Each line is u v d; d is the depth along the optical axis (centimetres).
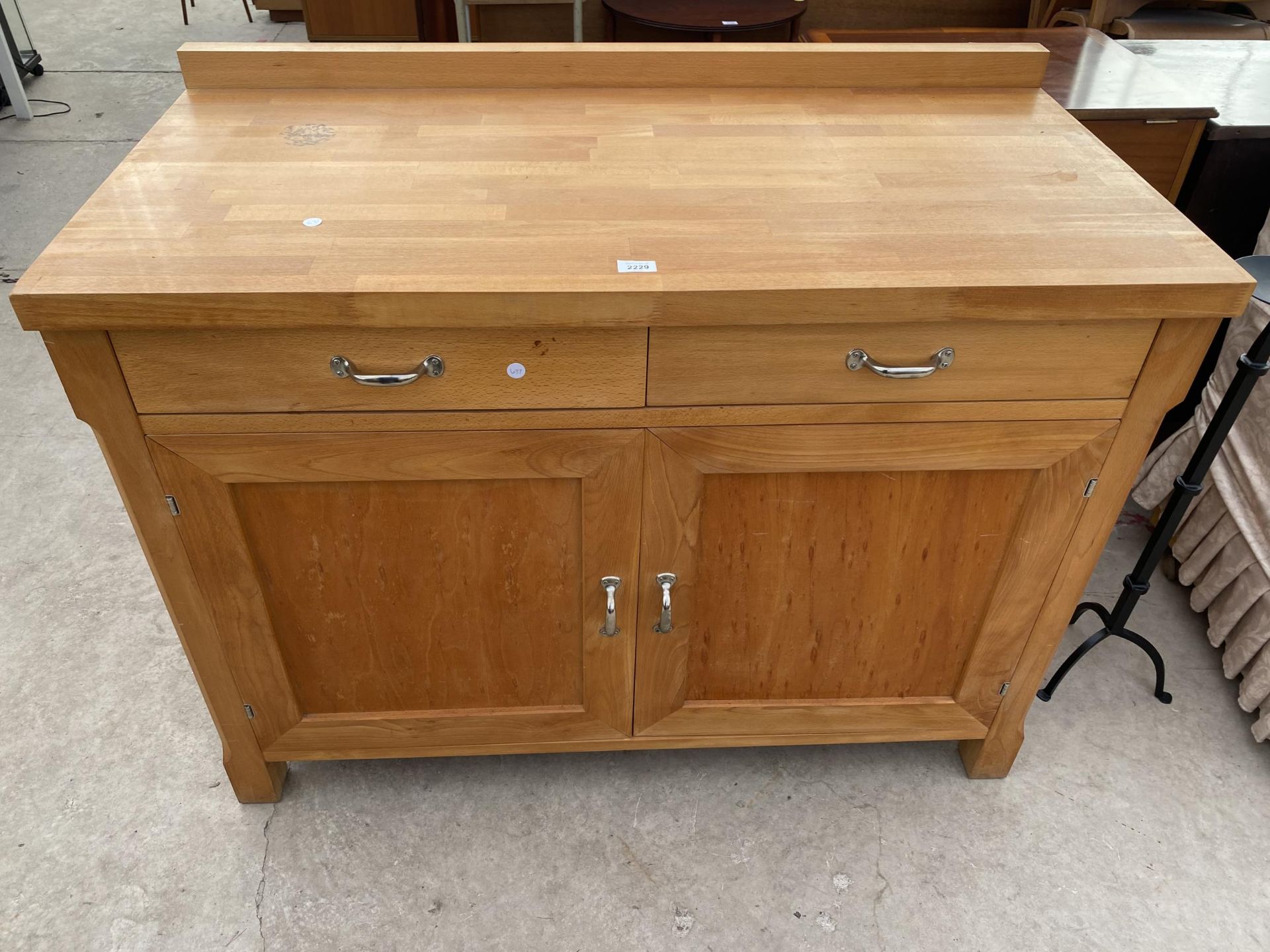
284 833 163
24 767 171
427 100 158
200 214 123
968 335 120
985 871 160
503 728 159
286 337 114
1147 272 117
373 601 142
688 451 128
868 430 128
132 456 123
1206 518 197
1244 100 212
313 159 138
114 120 400
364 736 158
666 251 118
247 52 156
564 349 117
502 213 126
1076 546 143
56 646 193
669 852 162
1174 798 171
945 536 141
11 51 407
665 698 157
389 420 122
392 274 112
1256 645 179
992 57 164
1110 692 190
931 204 131
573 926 151
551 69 161
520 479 130
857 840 164
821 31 258
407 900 154
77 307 107
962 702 162
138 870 156
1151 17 297
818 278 113
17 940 147
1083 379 125
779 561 143
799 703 161
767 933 151
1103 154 146
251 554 135
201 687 148
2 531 218
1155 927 152
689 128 151
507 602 144
